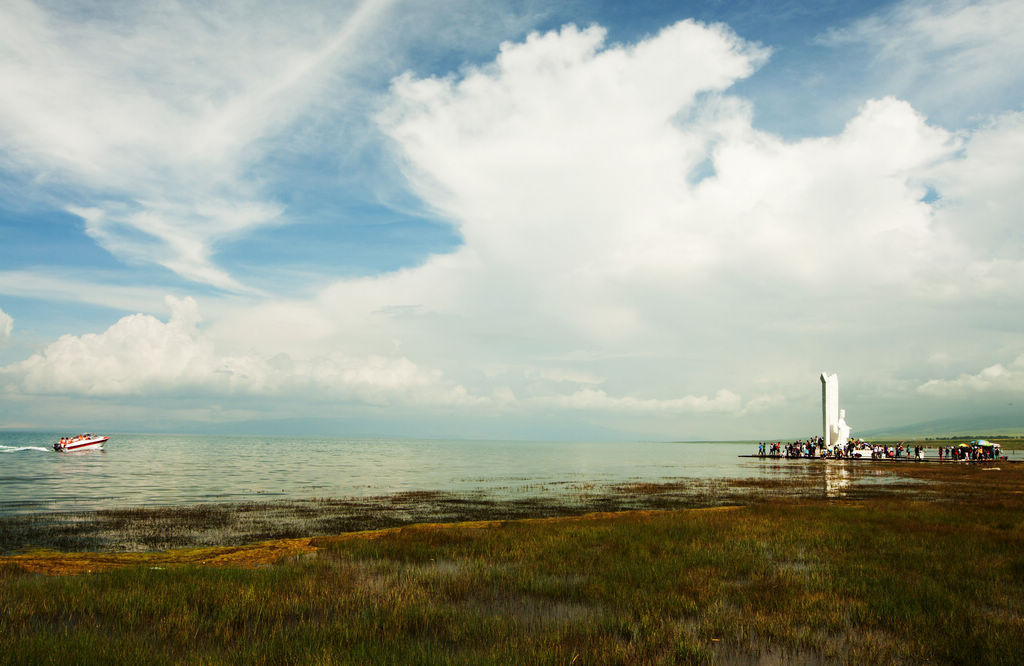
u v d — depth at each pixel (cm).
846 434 9156
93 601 1059
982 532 1905
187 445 16375
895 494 3534
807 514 2397
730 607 1095
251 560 1616
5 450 10675
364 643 840
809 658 841
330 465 7281
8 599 1052
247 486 4166
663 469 6956
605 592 1184
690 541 1786
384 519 2536
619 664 794
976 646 848
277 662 768
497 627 938
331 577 1298
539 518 2595
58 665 738
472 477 5431
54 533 2094
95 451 10669
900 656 841
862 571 1359
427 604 1071
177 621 955
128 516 2516
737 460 9769
